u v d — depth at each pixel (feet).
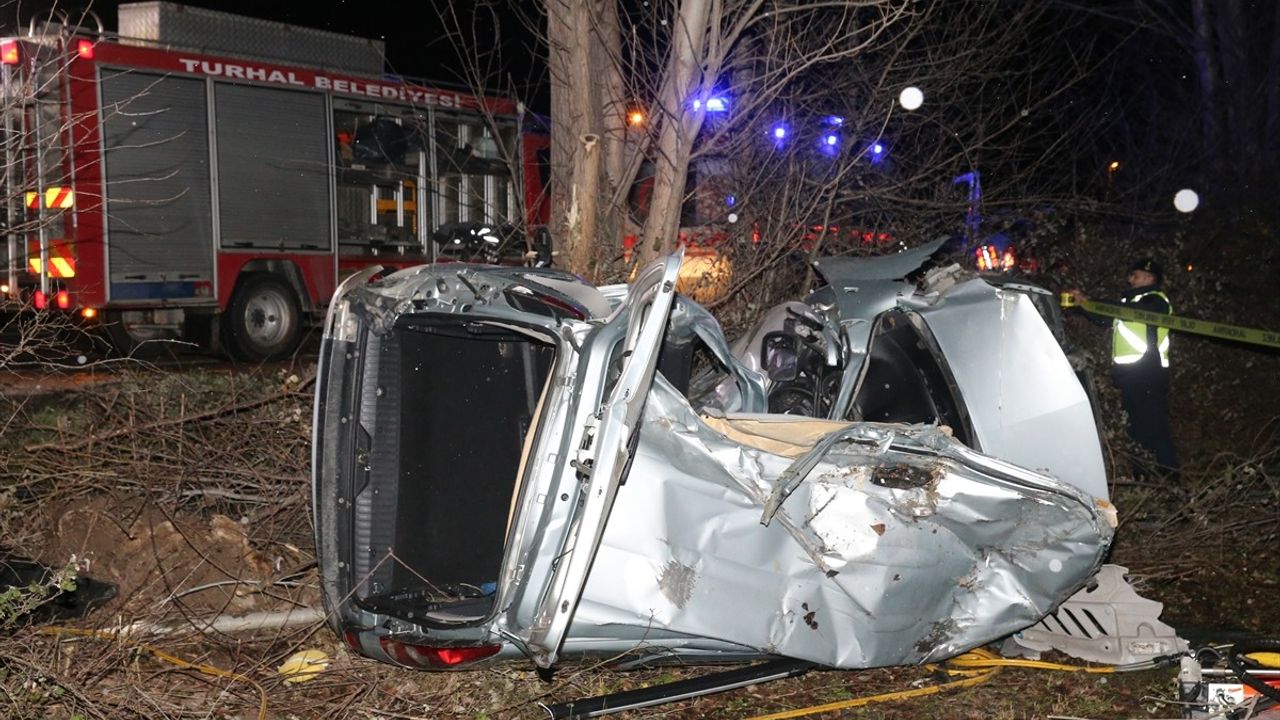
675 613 13.02
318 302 41.86
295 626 16.35
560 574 12.05
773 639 13.51
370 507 14.11
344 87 41.70
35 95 19.76
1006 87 32.14
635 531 12.92
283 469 19.62
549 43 25.40
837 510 13.80
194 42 37.99
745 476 13.39
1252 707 13.14
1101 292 32.91
